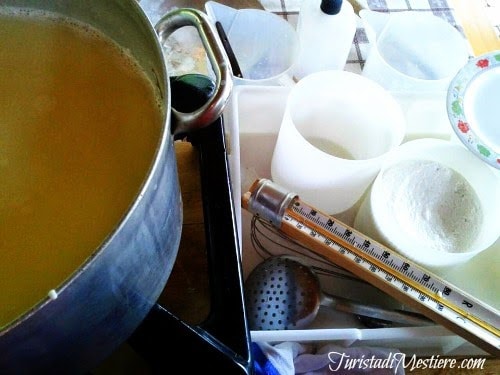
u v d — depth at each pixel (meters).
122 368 0.35
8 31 0.39
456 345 0.47
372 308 0.48
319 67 0.60
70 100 0.36
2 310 0.28
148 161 0.33
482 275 0.51
